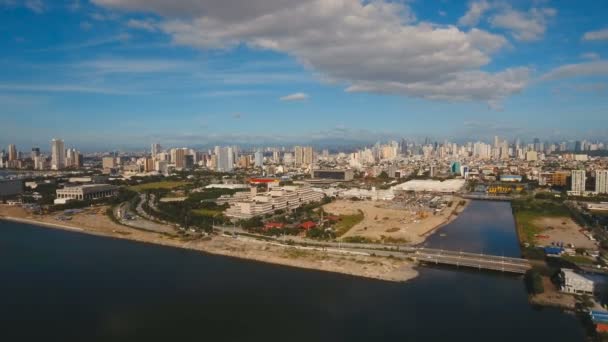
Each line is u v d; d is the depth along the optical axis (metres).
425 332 174.88
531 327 178.88
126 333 176.00
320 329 178.00
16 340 170.75
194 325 183.12
